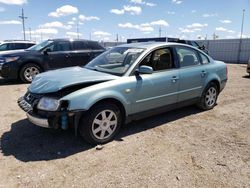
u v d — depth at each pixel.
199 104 5.62
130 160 3.42
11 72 8.79
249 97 7.24
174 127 4.68
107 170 3.17
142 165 3.30
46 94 3.60
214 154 3.63
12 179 2.96
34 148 3.77
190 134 4.36
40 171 3.14
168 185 2.88
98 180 2.96
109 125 3.95
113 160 3.42
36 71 9.26
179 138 4.18
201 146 3.88
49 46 9.43
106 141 3.95
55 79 3.86
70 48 9.87
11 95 7.22
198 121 5.03
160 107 4.63
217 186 2.87
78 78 3.81
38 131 4.40
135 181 2.94
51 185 2.86
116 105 4.00
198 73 5.24
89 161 3.39
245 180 2.99
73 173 3.10
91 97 3.62
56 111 3.42
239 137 4.25
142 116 4.42
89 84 3.77
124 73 4.13
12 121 4.91
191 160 3.45
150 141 4.04
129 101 4.08
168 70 4.69
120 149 3.75
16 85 8.78
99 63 4.77
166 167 3.26
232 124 4.89
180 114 5.46
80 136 4.17
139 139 4.12
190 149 3.78
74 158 3.47
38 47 9.59
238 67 19.47
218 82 5.84
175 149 3.77
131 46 4.79
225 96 7.36
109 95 3.78
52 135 4.23
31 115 3.65
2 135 4.22
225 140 4.12
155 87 4.40
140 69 4.11
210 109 5.88
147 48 4.48
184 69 4.98
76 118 3.55
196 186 2.86
